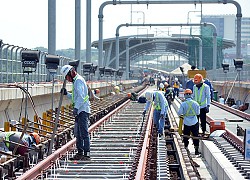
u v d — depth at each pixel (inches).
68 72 769.6
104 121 1373.0
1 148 802.8
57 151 756.6
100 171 704.4
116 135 1142.3
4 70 1327.5
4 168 681.0
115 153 862.5
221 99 2541.8
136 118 1616.6
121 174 694.5
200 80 1152.8
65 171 697.0
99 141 1022.4
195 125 1079.6
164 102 1256.8
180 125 1077.1
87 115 778.8
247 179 745.6
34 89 1359.5
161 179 753.0
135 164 749.3
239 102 2448.3
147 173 763.4
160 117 1250.6
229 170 812.6
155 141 1173.1
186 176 824.3
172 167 967.6
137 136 1114.1
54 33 1824.6
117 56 4180.6
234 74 3127.5
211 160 975.0
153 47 7824.8
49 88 1536.7
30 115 1393.9
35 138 876.0
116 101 2289.6
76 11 2484.0
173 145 1261.1
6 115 1210.6
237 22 3093.0
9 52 1379.2
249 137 687.1
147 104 1321.4
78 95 762.2
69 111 1595.7
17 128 982.4
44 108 1583.4
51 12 1818.4
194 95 1158.3
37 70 1701.5
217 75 4001.0
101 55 3393.2
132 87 4894.2
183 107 1074.1
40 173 652.1
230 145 1050.1
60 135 1011.9
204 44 5329.7
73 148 842.2
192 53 5541.3
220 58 5531.5
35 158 808.9
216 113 1939.0
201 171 959.0
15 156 733.3
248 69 2778.1
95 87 2509.8
